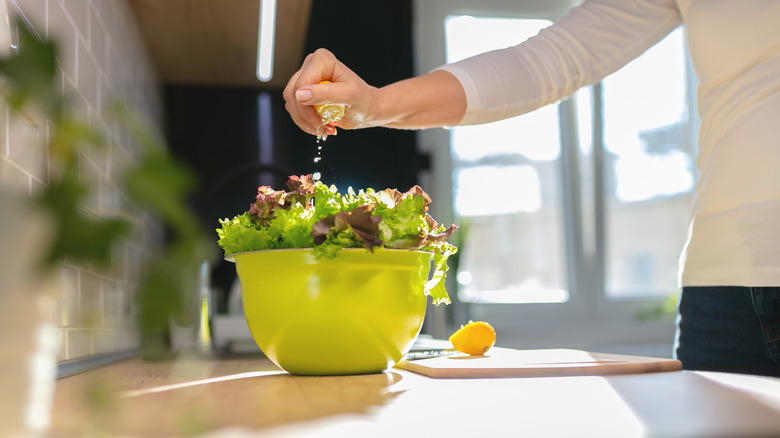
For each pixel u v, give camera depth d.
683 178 3.96
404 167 2.25
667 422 0.54
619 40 1.30
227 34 1.82
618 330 3.84
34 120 0.87
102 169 1.35
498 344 3.70
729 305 1.14
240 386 0.80
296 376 0.92
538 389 0.74
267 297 0.90
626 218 3.92
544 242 3.83
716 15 1.16
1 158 0.80
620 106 3.88
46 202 0.31
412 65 2.37
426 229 0.92
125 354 1.32
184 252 0.30
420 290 0.93
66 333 1.08
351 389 0.76
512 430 0.53
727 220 1.14
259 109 2.29
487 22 3.73
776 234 1.08
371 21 2.36
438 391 0.74
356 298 0.88
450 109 1.19
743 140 1.13
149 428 0.54
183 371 0.99
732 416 0.56
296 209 0.90
